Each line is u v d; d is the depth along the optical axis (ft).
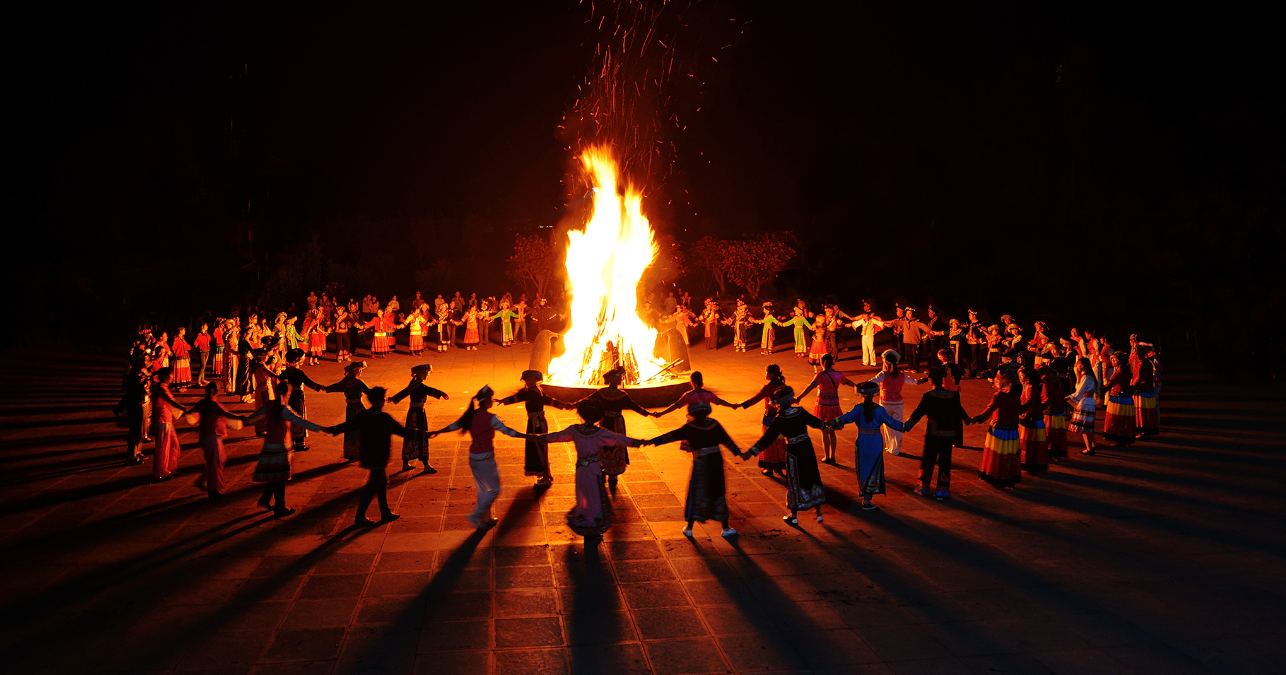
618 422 29.76
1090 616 18.92
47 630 18.07
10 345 75.15
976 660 16.72
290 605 19.49
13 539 24.47
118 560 22.65
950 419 29.22
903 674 16.14
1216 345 61.52
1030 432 32.81
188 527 25.72
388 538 24.66
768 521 26.58
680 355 58.13
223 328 58.70
